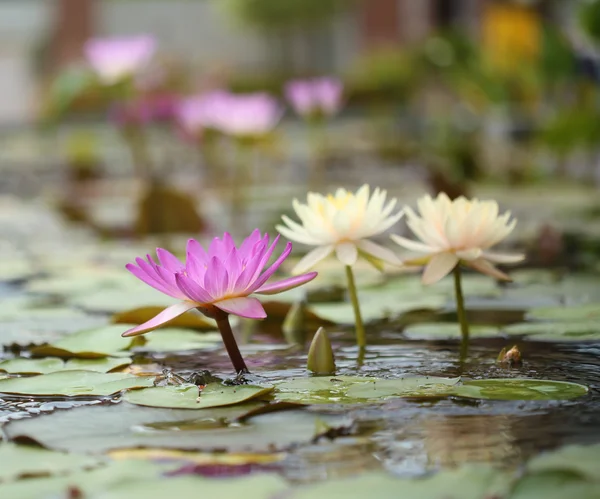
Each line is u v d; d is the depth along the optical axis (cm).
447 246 224
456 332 236
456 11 1364
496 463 190
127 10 2125
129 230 415
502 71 802
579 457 189
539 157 700
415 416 201
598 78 655
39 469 190
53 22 1878
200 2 2172
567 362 220
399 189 582
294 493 185
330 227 221
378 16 1850
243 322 246
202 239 374
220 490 185
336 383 211
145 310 239
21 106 1883
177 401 205
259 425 199
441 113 1043
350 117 1492
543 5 816
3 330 242
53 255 331
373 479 187
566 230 376
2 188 687
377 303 257
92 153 953
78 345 227
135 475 188
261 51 2316
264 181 694
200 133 488
